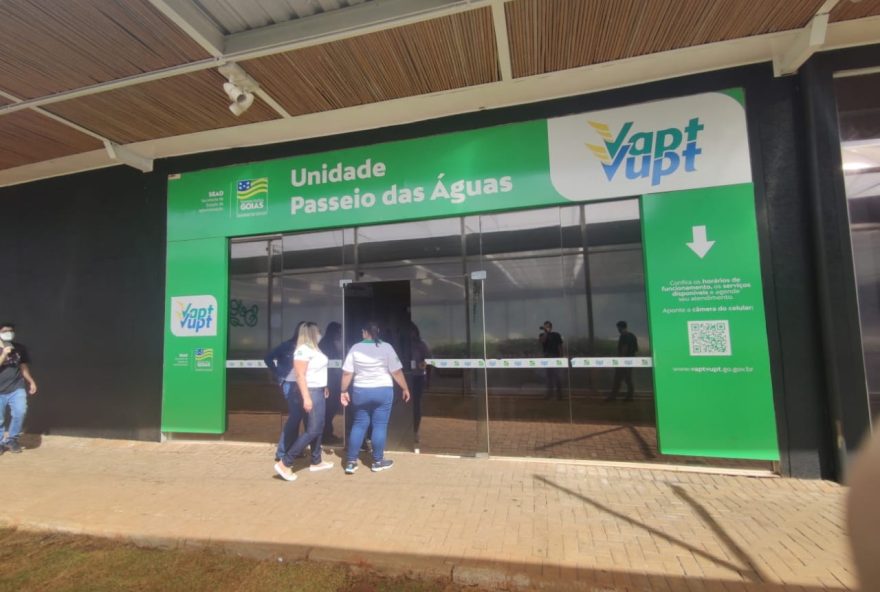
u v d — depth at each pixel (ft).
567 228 18.25
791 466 15.52
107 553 12.00
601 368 17.61
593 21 14.10
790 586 9.64
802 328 15.69
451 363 19.21
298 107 18.71
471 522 12.79
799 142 16.07
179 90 17.34
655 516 12.96
